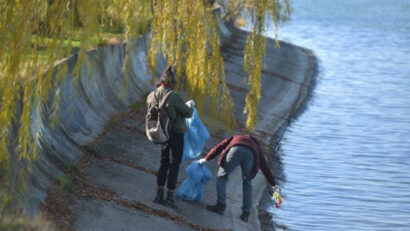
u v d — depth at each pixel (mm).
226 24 79812
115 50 29953
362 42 94375
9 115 11789
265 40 19297
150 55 19703
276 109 45875
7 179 13344
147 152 24438
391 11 136000
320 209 25125
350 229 23359
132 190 19391
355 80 64438
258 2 19109
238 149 19203
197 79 19422
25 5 11656
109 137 24375
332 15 126375
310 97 54219
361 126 43719
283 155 34062
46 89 11406
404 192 28469
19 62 11430
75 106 23188
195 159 25547
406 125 44656
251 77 19312
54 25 11219
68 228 14852
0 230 12453
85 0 10766
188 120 20031
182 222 17984
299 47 83188
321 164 32812
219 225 18891
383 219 24719
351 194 27656
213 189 22344
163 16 19141
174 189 19500
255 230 20203
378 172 31859
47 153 18547
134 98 31312
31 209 14344
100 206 17094
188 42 19188
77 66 10469
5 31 11914
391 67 73812
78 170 19156
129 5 13016
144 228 16734
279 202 19484
